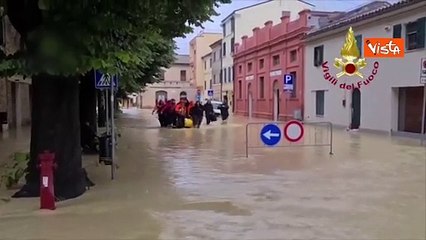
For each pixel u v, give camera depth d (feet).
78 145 30.71
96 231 22.29
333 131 81.25
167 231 22.16
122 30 26.94
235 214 25.14
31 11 27.78
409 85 69.26
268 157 48.24
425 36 65.72
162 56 74.69
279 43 122.83
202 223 23.45
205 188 32.19
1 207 27.07
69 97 30.12
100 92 91.09
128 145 61.72
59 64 24.86
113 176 36.45
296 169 40.09
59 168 29.30
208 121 108.47
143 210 26.23
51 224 23.56
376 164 42.45
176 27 35.09
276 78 126.00
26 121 105.81
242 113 160.76
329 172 38.27
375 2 105.50
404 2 68.59
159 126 103.50
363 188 31.60
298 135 50.21
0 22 35.91
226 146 59.52
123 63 32.63
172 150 55.62
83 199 29.07
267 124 54.80
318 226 22.71
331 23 102.22
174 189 31.96
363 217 24.26
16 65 25.36
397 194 29.66
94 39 25.11
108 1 25.88
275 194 29.99
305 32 106.52
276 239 20.79
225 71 191.31
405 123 72.90
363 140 65.10
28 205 27.48
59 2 23.18
